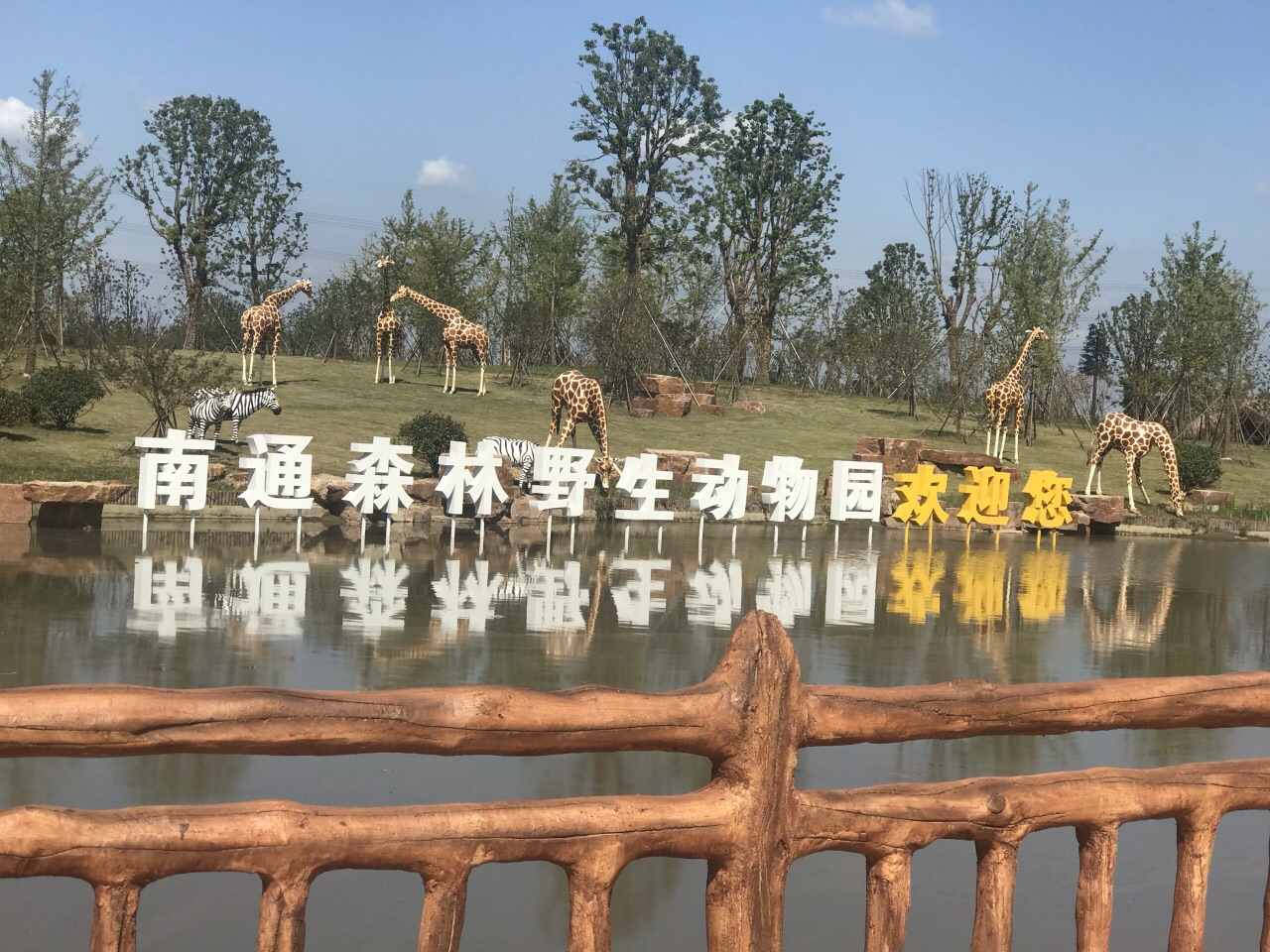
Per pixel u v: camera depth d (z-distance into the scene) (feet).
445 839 5.50
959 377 113.39
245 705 5.17
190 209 156.97
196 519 55.21
